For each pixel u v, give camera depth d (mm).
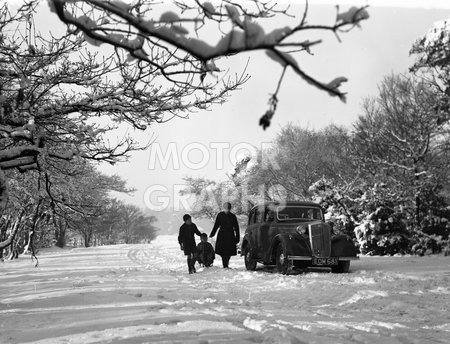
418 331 5855
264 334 5117
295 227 13711
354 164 32812
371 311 7480
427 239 20984
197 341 4867
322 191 24578
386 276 11523
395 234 21594
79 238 90750
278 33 2137
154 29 2285
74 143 8547
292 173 38062
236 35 2168
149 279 12867
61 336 5434
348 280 10961
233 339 5062
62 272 17250
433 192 22656
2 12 7586
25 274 17875
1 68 8227
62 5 2479
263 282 11336
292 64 2184
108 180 35531
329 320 6535
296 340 4922
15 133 7410
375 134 28641
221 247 15922
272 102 2150
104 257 28172
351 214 23641
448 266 13805
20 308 8078
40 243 54875
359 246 22359
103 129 8633
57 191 12258
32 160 7957
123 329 5648
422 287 9539
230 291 10062
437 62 26844
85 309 7410
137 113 8523
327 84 2230
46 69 8383
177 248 37156
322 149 37656
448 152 28531
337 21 2111
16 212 29297
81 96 8664
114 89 8336
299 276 12180
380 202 22297
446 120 26047
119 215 78438
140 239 103625
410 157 24078
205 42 2242
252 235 15352
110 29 2775
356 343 5051
